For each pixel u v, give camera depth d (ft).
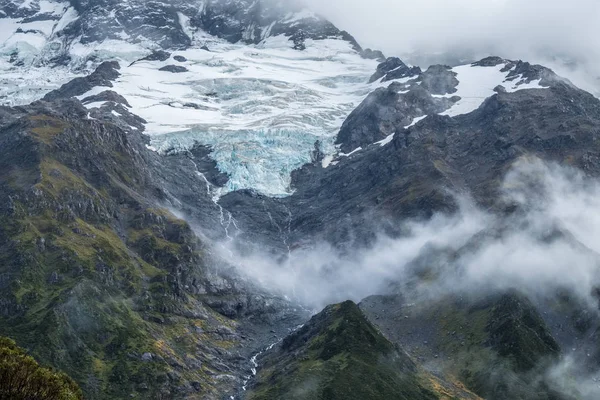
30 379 590.55
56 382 604.90
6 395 577.43
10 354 597.93
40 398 591.37
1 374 579.89
